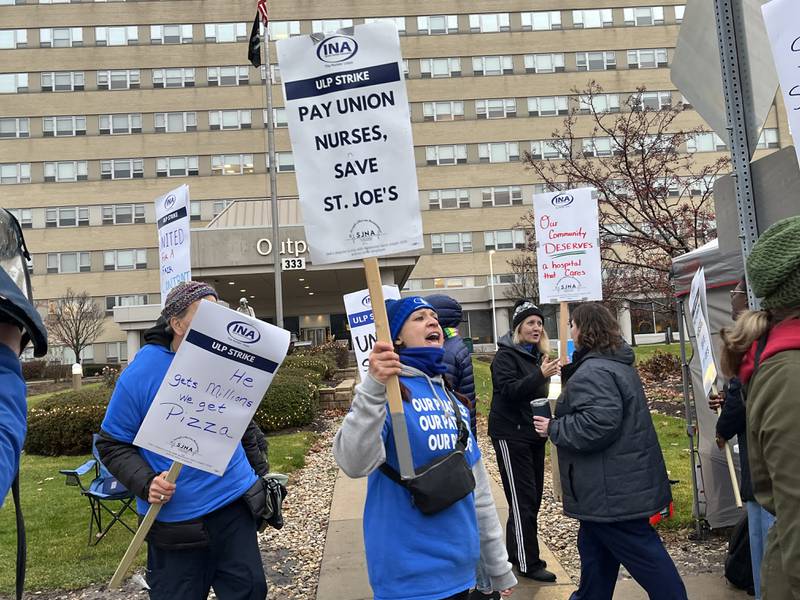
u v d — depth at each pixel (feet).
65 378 119.24
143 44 166.50
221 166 165.48
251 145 166.09
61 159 162.91
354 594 13.73
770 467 5.00
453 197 170.40
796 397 4.92
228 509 9.07
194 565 8.90
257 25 71.41
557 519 18.58
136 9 166.91
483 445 31.58
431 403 8.03
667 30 173.37
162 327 9.61
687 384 16.93
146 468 8.73
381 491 7.66
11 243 4.69
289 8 169.27
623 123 46.78
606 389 9.70
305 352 81.61
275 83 166.91
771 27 7.07
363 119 8.13
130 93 165.58
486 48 173.37
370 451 7.18
